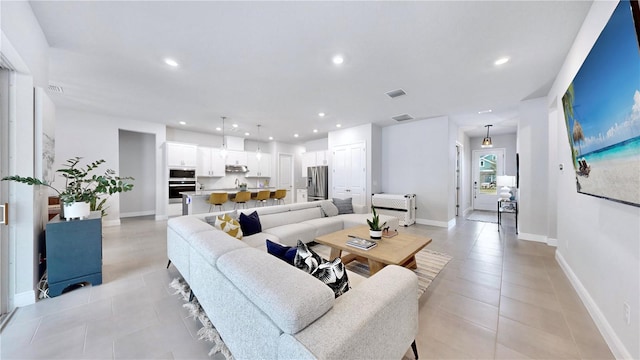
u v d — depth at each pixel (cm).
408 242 267
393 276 139
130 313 192
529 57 254
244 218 305
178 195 603
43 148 209
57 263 217
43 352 149
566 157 260
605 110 139
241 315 122
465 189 705
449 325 180
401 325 128
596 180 164
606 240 169
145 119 539
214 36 220
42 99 206
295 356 87
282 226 350
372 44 231
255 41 227
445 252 347
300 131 673
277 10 186
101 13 189
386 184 616
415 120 552
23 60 179
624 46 113
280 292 102
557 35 216
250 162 773
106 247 364
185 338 164
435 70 286
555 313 195
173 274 265
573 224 242
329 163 686
